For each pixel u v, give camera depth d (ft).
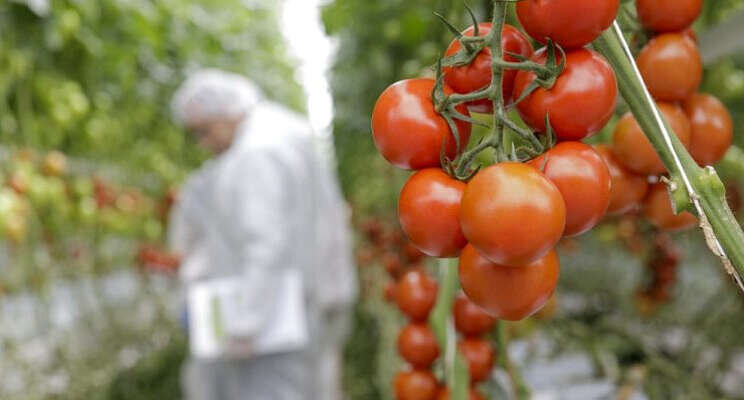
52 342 11.69
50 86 7.22
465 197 1.32
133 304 16.29
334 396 9.41
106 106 9.09
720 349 5.29
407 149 1.49
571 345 4.91
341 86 11.06
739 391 4.95
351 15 6.86
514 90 1.50
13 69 6.35
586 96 1.40
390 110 1.50
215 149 8.58
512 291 1.42
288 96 20.40
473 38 1.38
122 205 11.14
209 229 8.17
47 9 6.01
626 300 8.84
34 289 10.39
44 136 7.70
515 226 1.25
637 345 4.84
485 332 2.62
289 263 7.88
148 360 14.58
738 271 1.34
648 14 1.81
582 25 1.37
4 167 7.32
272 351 7.98
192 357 8.73
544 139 1.50
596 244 13.12
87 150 9.66
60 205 8.43
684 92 1.81
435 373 2.68
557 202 1.28
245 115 8.40
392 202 9.73
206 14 10.98
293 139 8.50
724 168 4.30
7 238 6.85
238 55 13.93
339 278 9.03
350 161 15.93
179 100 8.64
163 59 9.98
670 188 1.39
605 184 1.42
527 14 1.41
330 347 9.37
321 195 8.79
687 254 9.71
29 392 10.51
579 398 4.35
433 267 4.58
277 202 7.65
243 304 7.43
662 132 1.41
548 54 1.39
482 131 2.75
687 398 4.27
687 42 1.80
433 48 4.43
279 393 8.06
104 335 14.35
